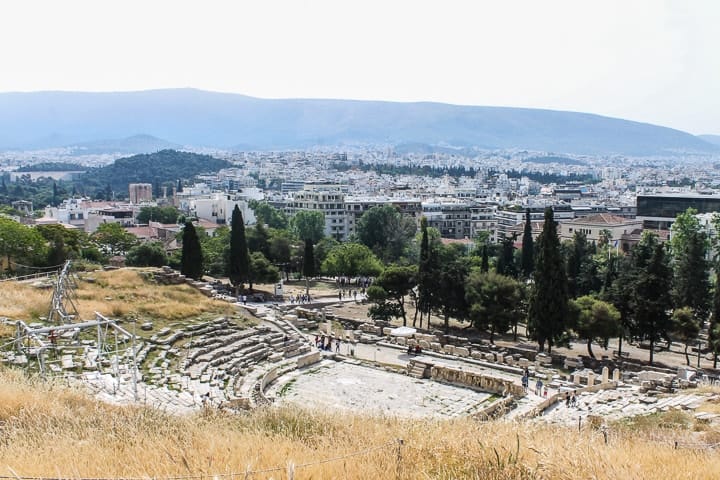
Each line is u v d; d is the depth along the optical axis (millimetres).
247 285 105562
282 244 118188
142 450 14867
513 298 70438
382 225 151625
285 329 63156
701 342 82125
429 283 77500
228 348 53156
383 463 14477
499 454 15422
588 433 22141
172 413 24406
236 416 23812
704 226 115125
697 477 14031
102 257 111625
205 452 14727
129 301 58156
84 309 52469
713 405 37375
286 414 22656
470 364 57531
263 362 53219
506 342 75500
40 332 36719
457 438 17562
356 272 109938
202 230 153000
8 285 56844
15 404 21422
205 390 40656
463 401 45562
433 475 13820
